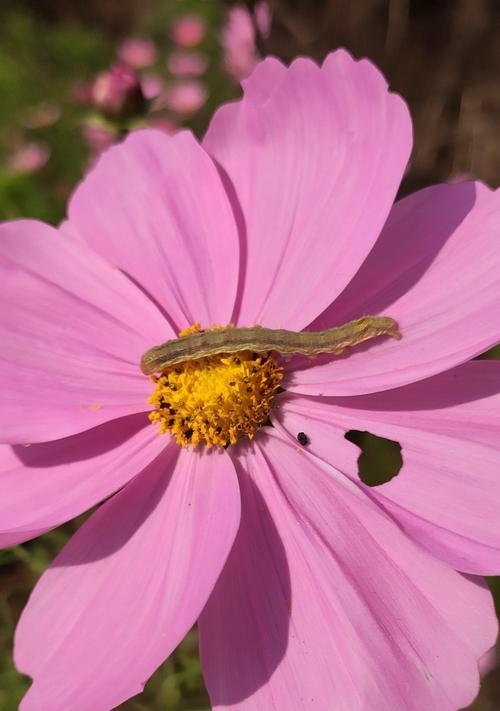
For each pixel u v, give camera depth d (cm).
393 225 16
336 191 16
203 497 16
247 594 15
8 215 34
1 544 15
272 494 16
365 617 14
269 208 17
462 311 16
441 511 15
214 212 17
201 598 14
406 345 16
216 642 15
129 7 63
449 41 34
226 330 16
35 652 15
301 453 16
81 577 15
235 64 33
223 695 15
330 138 17
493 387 16
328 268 16
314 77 16
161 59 50
